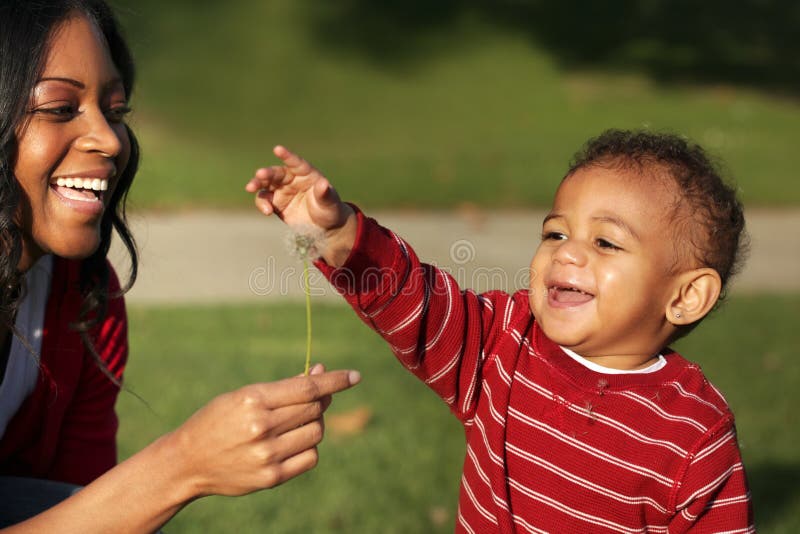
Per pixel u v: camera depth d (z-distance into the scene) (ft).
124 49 7.70
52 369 7.91
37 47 6.61
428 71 54.80
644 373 7.29
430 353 7.32
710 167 7.51
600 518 7.03
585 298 7.16
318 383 5.94
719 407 7.23
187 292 21.21
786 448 14.01
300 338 18.53
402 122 44.80
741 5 70.95
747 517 7.04
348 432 14.57
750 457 13.71
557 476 7.06
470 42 59.88
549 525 7.10
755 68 59.67
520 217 28.86
